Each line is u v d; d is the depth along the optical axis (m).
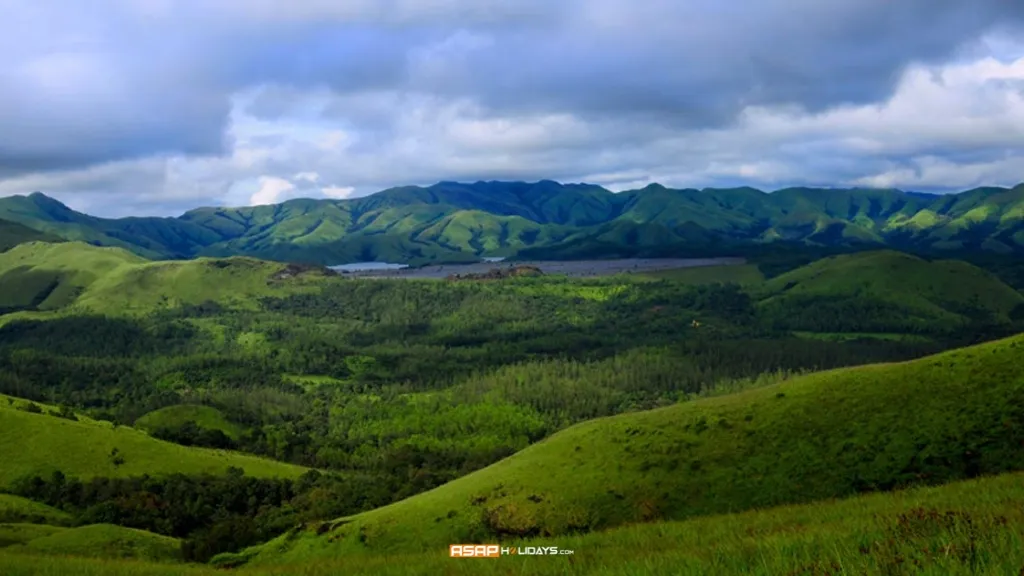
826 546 15.02
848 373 65.56
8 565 30.67
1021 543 12.14
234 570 32.16
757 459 55.72
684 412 68.00
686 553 17.30
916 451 50.00
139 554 74.88
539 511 56.47
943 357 62.16
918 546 13.17
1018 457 46.19
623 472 59.53
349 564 29.91
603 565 17.69
